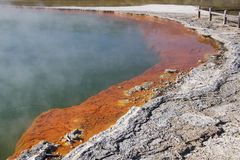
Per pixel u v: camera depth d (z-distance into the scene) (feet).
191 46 86.43
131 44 89.10
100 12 140.15
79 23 116.47
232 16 104.32
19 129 45.83
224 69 61.36
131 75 66.28
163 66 71.26
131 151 36.68
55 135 43.57
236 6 142.31
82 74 66.64
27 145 41.50
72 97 55.83
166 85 58.54
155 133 39.99
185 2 158.51
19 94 57.00
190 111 45.01
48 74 66.59
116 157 35.76
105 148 37.22
